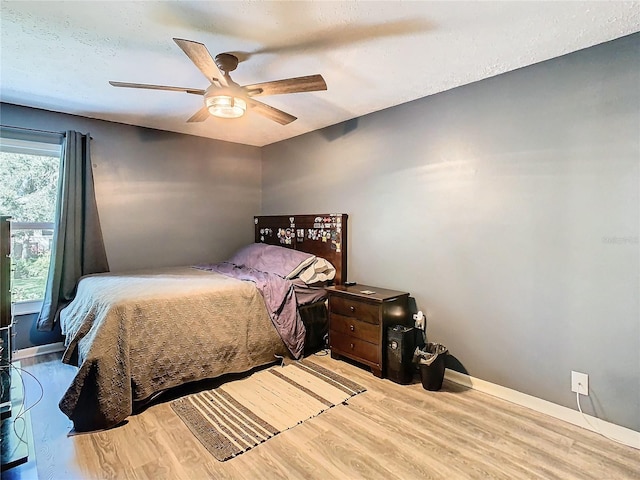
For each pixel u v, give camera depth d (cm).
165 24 185
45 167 341
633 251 196
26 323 325
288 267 342
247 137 430
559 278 222
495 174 249
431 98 286
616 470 175
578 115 213
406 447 192
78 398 204
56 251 325
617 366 202
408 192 303
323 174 384
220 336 264
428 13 175
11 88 276
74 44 206
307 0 164
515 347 242
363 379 276
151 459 181
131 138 377
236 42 203
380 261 328
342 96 290
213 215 440
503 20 181
